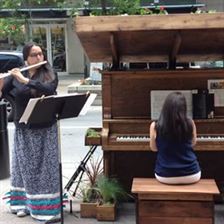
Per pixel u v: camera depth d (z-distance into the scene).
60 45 21.52
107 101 5.11
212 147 4.77
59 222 4.77
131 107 5.13
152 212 4.20
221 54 5.58
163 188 4.20
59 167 4.54
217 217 4.90
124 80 5.12
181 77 5.07
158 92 5.05
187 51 5.28
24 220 4.86
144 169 5.37
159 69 5.15
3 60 12.05
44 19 20.16
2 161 6.44
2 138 6.42
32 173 4.80
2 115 6.41
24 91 4.70
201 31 4.50
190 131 4.27
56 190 4.83
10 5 14.98
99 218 4.81
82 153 7.96
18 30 15.38
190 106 5.01
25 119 4.25
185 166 4.27
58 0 14.95
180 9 17.62
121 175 5.40
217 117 5.05
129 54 5.45
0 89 4.75
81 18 4.41
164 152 4.31
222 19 4.32
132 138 4.85
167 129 4.25
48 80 4.73
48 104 4.26
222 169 5.31
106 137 4.83
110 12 12.63
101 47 5.02
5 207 5.27
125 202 5.30
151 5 17.08
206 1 20.03
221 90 5.05
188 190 4.13
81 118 11.74
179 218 4.18
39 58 4.76
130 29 4.39
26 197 4.93
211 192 4.10
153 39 4.79
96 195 4.96
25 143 4.79
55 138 4.79
